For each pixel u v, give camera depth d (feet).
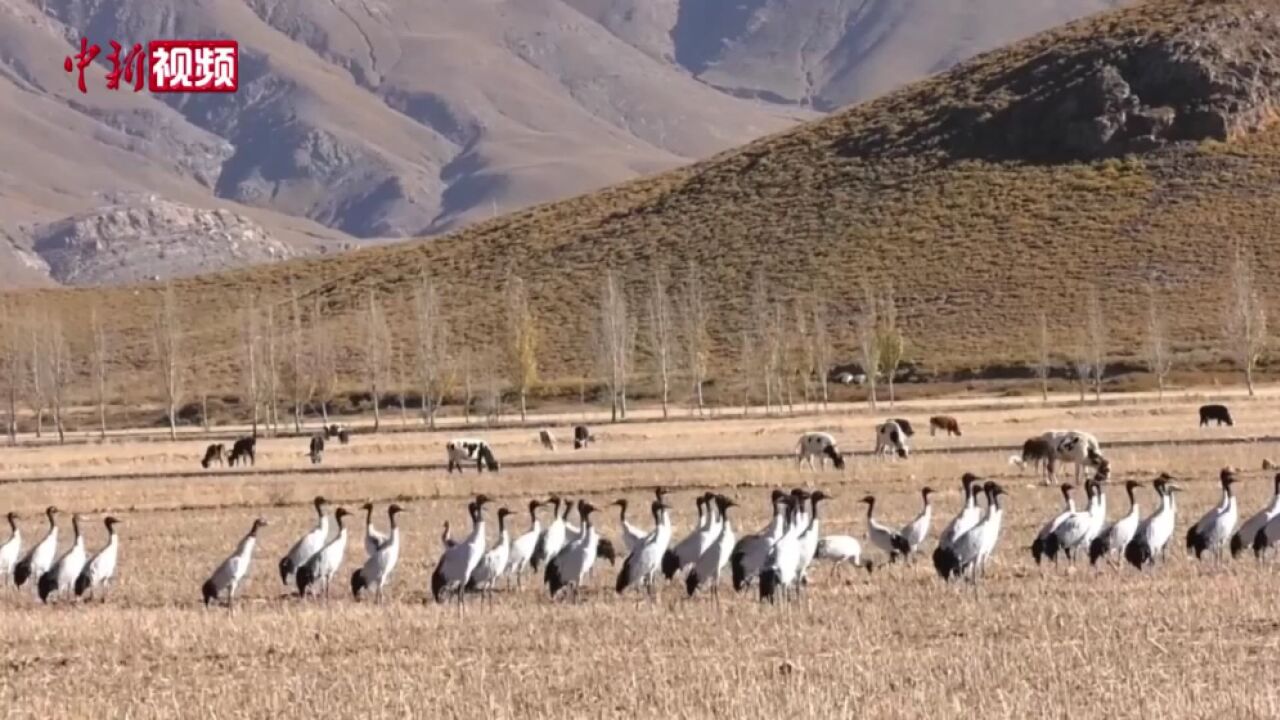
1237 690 73.15
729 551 110.42
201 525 166.40
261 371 461.78
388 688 80.59
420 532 152.35
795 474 197.77
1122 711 70.54
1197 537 118.01
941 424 282.77
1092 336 431.02
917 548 126.52
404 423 417.90
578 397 484.33
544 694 77.97
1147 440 239.50
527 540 117.91
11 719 77.20
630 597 111.34
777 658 84.79
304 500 188.44
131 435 432.66
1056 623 91.66
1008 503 161.17
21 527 169.27
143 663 90.33
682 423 365.20
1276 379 441.68
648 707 74.33
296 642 94.32
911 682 77.15
